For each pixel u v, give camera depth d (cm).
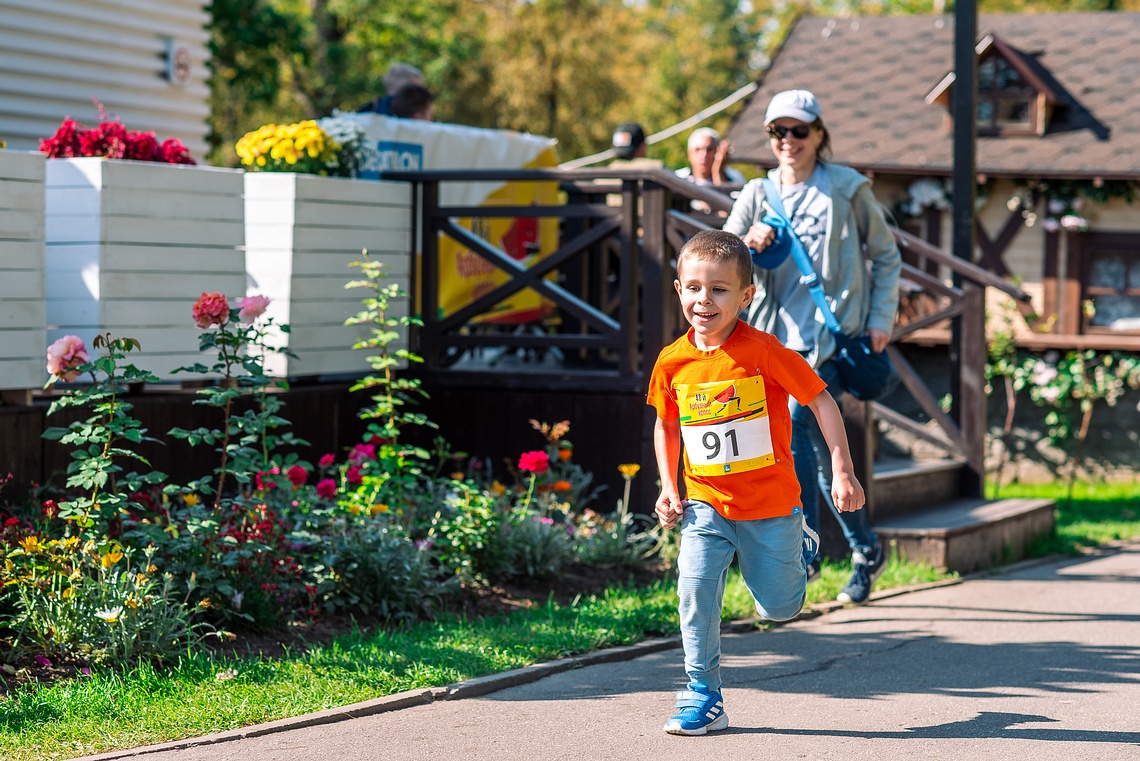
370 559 844
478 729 636
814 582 991
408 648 759
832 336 902
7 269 876
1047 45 2722
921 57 2762
